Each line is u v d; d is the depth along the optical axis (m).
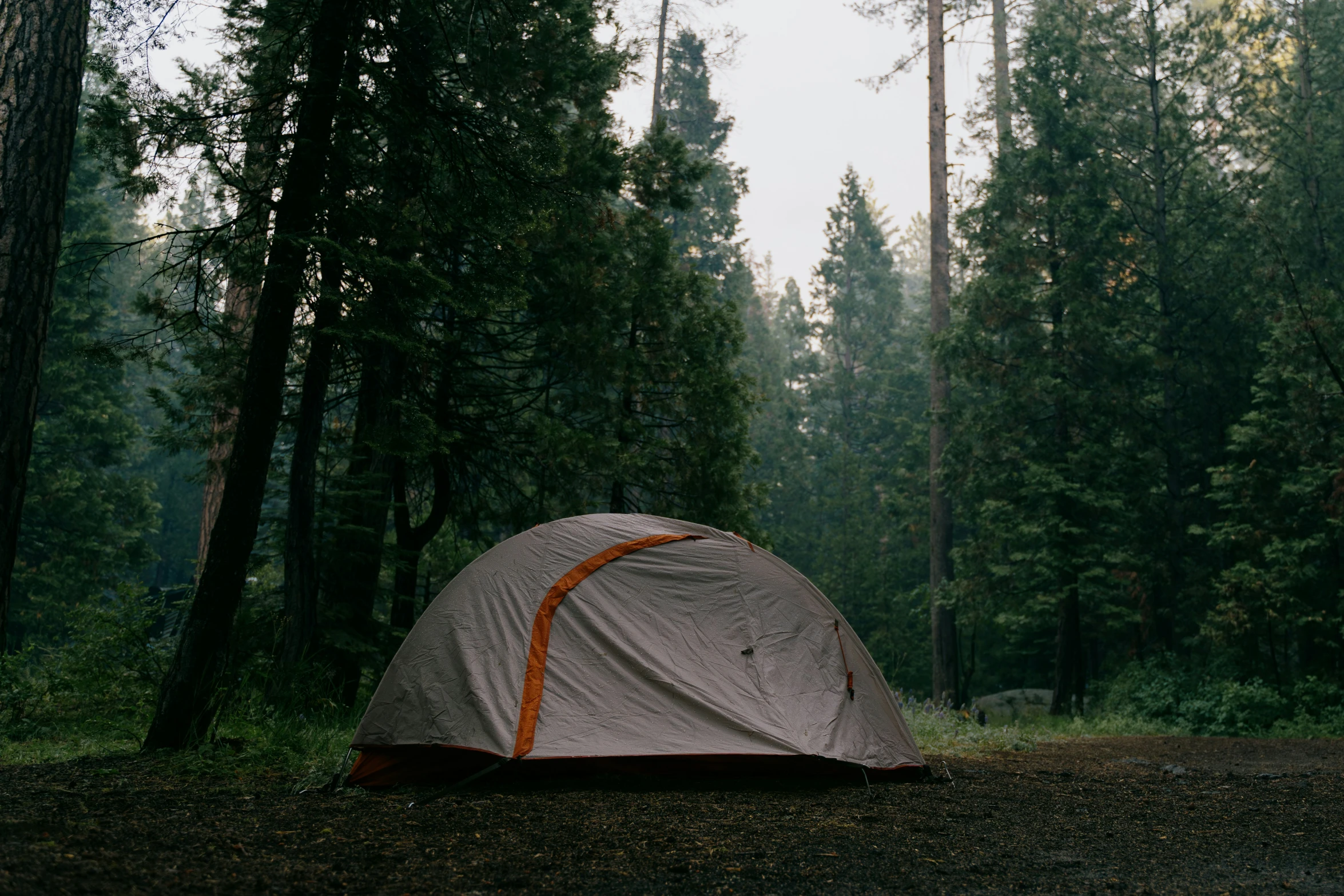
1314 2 21.47
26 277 6.75
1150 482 20.91
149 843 3.70
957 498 23.72
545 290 12.84
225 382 10.48
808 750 5.71
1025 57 21.91
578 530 6.66
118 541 23.06
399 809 4.86
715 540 6.74
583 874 3.51
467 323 12.62
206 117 7.29
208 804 4.81
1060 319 21.30
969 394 31.61
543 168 8.46
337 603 10.74
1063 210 20.59
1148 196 21.59
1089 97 21.45
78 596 21.17
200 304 8.05
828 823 4.62
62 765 5.99
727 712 5.79
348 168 7.67
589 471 13.38
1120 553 19.69
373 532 10.88
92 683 8.36
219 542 6.84
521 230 8.65
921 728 11.07
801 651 6.35
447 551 15.49
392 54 7.83
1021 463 21.81
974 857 3.93
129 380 35.59
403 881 3.35
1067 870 3.72
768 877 3.52
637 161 14.79
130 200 7.89
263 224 7.42
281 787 5.49
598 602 6.21
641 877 3.48
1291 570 16.72
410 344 8.09
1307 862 3.87
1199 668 18.70
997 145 22.95
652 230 14.98
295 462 9.45
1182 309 21.52
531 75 10.10
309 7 7.54
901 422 38.78
